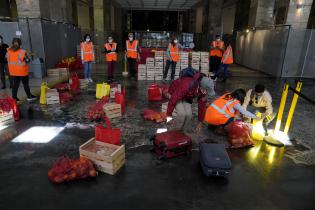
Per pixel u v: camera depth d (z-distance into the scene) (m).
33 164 3.61
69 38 13.21
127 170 3.53
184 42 24.09
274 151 4.23
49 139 4.42
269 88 9.35
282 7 13.69
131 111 6.09
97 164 3.46
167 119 5.48
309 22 15.97
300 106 7.10
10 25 9.56
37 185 3.14
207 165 3.33
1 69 7.42
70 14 15.64
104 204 2.84
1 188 3.07
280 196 3.08
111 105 5.50
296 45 11.34
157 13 29.70
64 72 10.20
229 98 4.57
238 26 18.06
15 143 4.25
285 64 11.61
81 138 4.49
